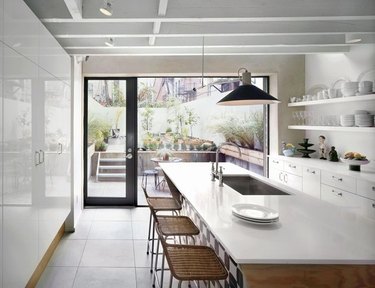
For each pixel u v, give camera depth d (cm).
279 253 136
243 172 366
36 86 231
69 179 376
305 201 229
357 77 394
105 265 304
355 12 264
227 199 232
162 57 478
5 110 173
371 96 338
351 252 138
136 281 274
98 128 509
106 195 518
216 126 533
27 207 212
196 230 244
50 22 291
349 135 412
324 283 130
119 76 500
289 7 264
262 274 130
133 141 513
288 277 130
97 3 261
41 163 245
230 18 264
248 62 490
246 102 296
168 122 522
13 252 186
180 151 527
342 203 341
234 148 536
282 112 499
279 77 497
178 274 163
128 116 511
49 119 271
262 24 321
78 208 444
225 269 169
